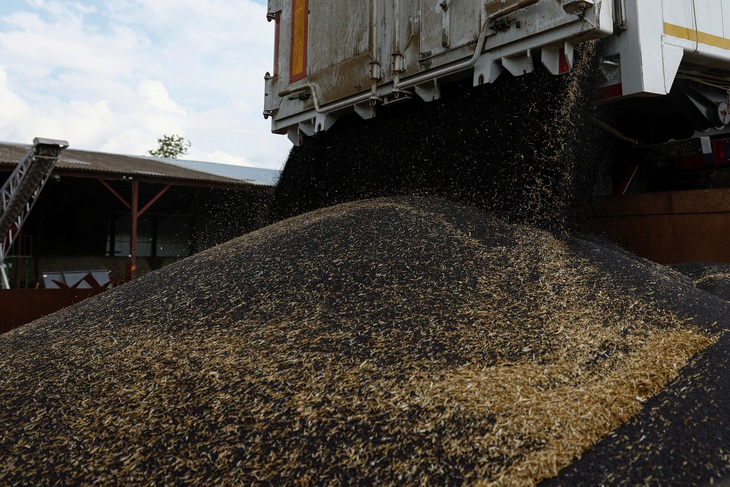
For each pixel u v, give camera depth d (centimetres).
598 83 402
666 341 251
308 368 234
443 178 479
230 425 207
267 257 347
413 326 258
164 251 1817
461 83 485
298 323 269
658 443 189
